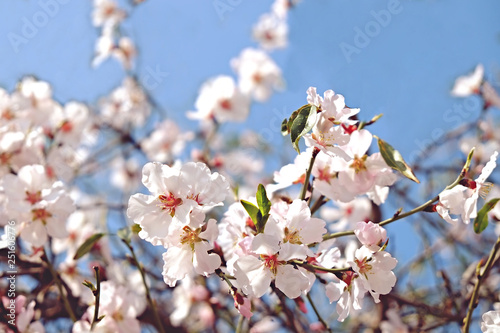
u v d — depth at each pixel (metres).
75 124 0.97
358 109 0.73
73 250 0.92
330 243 0.75
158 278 0.95
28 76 0.95
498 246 0.76
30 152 0.84
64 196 0.79
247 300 0.72
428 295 1.01
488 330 0.75
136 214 0.72
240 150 1.34
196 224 0.72
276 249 0.70
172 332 0.95
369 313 1.02
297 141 0.71
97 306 0.74
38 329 0.80
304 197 0.73
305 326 0.95
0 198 0.82
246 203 0.70
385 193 0.76
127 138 1.24
